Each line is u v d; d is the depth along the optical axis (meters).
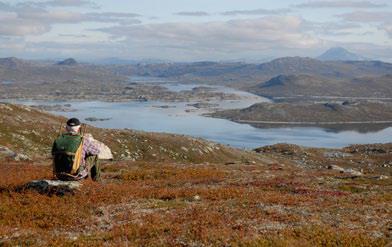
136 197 23.78
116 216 19.69
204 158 121.25
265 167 53.28
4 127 90.94
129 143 112.06
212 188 28.56
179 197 25.08
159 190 25.81
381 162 174.38
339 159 176.50
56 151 20.03
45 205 20.30
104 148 56.91
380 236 18.22
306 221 20.02
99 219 19.30
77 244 15.62
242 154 140.38
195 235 16.83
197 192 26.08
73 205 20.72
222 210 21.52
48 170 34.12
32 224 18.19
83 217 19.38
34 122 101.56
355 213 22.59
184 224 18.48
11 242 15.85
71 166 19.97
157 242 16.05
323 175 43.09
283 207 23.11
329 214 22.00
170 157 113.94
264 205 23.31
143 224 18.31
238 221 19.36
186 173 38.41
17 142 85.88
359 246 16.61
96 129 114.12
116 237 16.80
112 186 25.17
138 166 46.09
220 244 15.98
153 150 113.00
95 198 22.02
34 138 92.19
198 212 20.62
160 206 22.00
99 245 15.56
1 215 19.03
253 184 32.50
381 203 26.09
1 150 55.25
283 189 30.75
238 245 15.82
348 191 31.84
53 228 18.16
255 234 17.30
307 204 24.27
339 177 41.81
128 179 34.62
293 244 16.22
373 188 33.69
